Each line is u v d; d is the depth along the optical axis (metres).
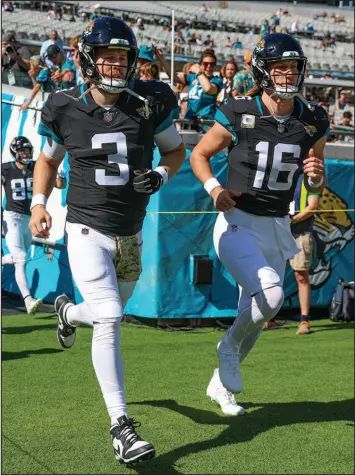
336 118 10.88
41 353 5.18
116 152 3.24
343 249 7.28
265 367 5.06
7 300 7.38
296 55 3.44
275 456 3.28
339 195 7.23
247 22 18.92
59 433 3.47
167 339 6.01
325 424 3.74
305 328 6.44
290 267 7.04
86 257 3.24
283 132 3.61
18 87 8.25
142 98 3.22
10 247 6.47
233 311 6.66
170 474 3.05
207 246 6.57
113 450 3.23
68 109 3.25
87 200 3.28
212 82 7.18
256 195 3.66
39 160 3.45
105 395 3.12
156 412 3.86
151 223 6.40
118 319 3.17
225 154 6.63
